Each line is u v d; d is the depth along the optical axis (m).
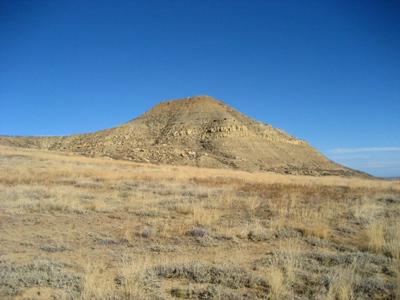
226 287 5.13
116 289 4.92
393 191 20.19
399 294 4.77
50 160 35.97
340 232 9.11
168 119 131.50
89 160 41.59
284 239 8.28
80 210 10.99
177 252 7.07
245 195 16.08
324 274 5.57
